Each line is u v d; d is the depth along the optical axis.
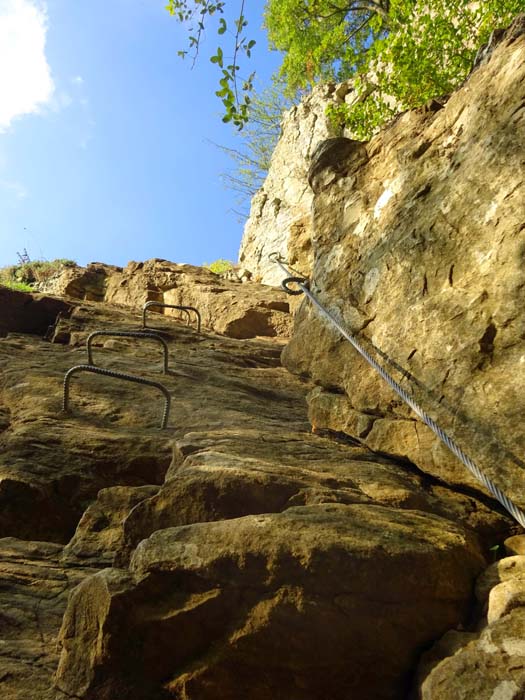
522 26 3.27
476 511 2.88
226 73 4.34
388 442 3.37
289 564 2.03
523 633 1.78
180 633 2.02
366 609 1.97
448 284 3.10
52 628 2.47
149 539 2.24
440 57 5.92
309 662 1.92
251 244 15.88
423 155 3.70
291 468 2.94
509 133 2.98
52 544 3.14
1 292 8.59
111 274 13.62
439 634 2.00
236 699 1.93
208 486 2.63
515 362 2.60
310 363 4.12
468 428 2.72
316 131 14.38
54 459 4.01
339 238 4.20
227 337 9.54
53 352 6.70
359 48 15.69
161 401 5.27
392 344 3.35
